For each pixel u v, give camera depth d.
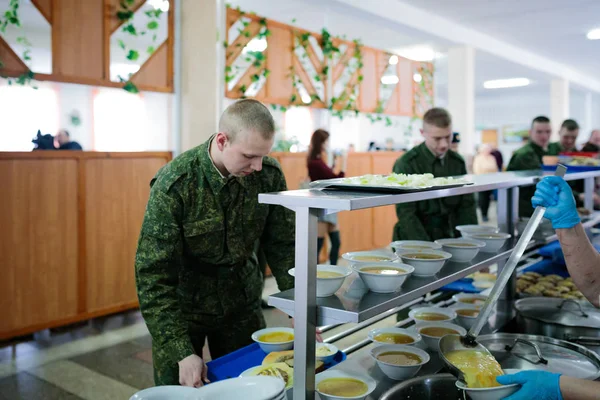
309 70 5.49
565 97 11.48
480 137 17.02
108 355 3.28
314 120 5.85
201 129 4.26
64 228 3.64
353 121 8.65
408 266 1.31
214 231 1.63
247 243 1.74
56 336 3.61
